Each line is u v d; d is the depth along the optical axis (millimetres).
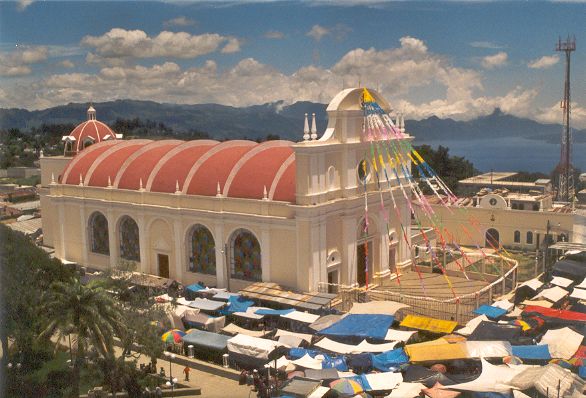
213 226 56688
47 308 37188
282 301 49906
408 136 61719
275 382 36656
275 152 58062
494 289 56062
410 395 33406
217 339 43438
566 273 56625
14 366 37938
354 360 39031
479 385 33875
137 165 65125
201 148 64375
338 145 53844
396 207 60750
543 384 32875
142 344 40656
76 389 36531
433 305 51375
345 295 53625
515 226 70875
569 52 52781
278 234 53031
